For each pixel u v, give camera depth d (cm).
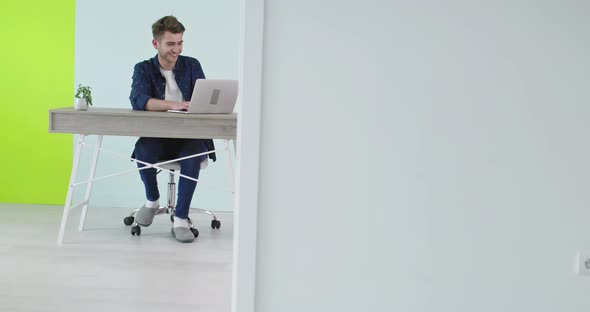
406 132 250
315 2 246
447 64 249
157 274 390
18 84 613
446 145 251
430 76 249
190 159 477
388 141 250
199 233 508
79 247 450
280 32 246
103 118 440
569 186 253
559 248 254
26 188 620
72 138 614
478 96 250
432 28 248
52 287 358
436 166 251
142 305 333
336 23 247
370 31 247
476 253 253
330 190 251
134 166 609
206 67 607
